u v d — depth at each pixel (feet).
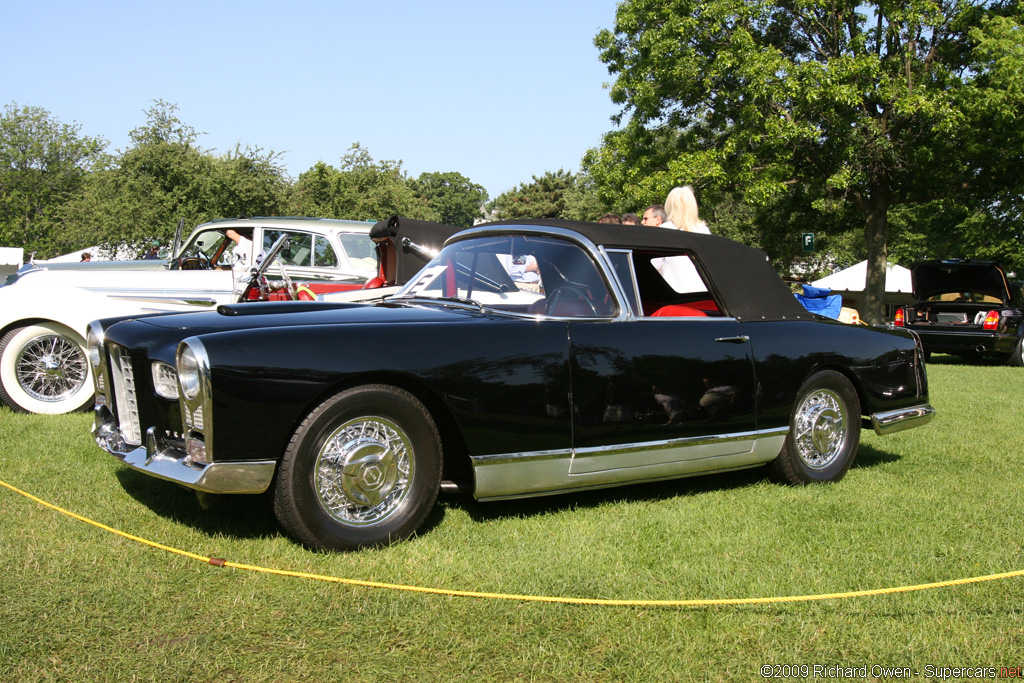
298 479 10.03
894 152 56.29
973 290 46.83
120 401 11.84
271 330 10.18
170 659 7.59
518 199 198.59
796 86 54.60
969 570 10.44
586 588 9.50
